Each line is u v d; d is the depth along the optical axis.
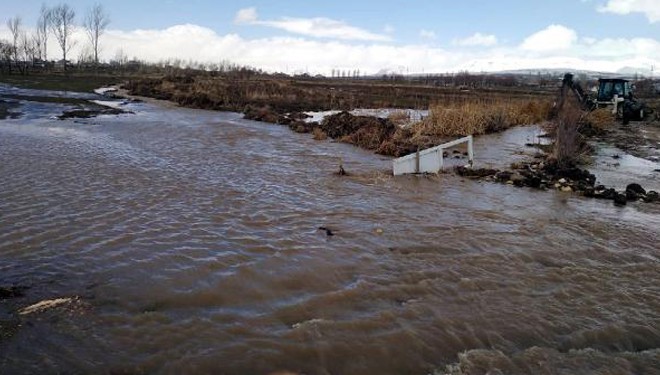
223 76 70.19
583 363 5.55
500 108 28.16
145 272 7.43
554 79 123.19
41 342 5.49
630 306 6.98
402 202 12.02
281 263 7.93
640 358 5.73
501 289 7.31
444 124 24.22
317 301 6.70
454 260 8.34
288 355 5.44
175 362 5.23
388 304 6.69
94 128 22.95
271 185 13.28
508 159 18.38
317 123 26.80
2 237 8.54
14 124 22.86
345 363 5.36
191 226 9.56
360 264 8.01
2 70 67.12
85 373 5.00
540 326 6.30
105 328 5.84
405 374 5.25
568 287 7.50
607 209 12.09
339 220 10.34
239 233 9.27
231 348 5.52
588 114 28.66
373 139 20.64
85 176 13.13
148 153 17.16
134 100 41.34
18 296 6.53
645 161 19.64
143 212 10.29
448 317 6.39
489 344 5.85
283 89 50.00
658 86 87.38
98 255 8.00
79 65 87.50
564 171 15.45
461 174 15.41
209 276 7.37
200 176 13.95
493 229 10.11
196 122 27.86
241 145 20.20
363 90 61.66
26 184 11.98
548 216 11.27
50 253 8.00
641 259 8.84
